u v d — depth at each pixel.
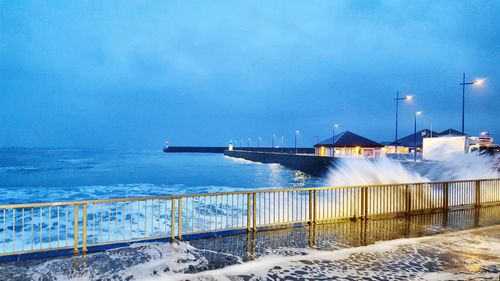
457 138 39.81
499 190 16.28
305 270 7.43
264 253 8.52
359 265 7.77
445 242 9.62
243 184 47.59
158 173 66.19
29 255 8.21
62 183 48.22
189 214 20.20
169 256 8.23
